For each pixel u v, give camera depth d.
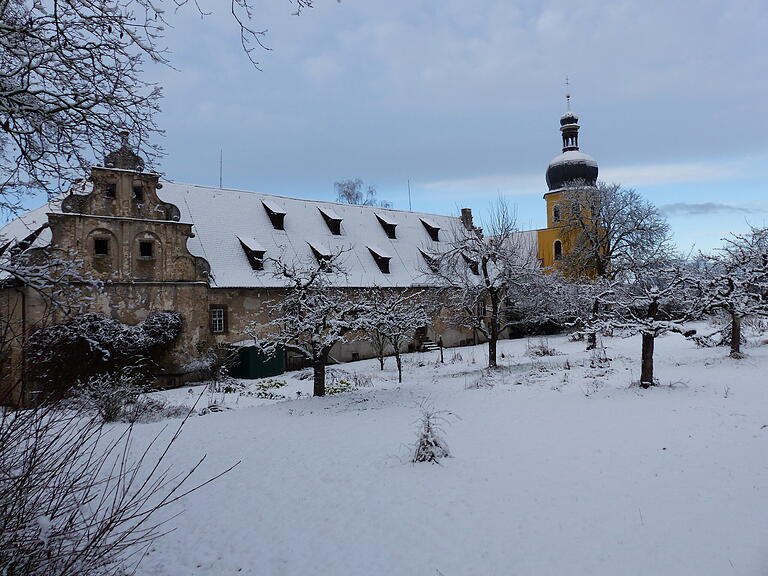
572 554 6.38
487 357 32.81
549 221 52.78
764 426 10.66
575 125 53.03
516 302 30.00
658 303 16.19
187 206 33.03
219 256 31.55
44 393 5.24
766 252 20.11
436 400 17.34
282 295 31.12
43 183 8.09
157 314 27.27
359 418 15.32
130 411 17.11
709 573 5.72
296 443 12.80
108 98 7.38
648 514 7.21
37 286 8.27
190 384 27.25
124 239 27.00
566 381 18.59
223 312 30.41
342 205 41.34
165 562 7.10
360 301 21.28
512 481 8.89
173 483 10.11
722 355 21.23
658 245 41.91
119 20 6.75
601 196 44.59
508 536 6.98
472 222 48.00
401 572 6.37
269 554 7.16
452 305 29.16
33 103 7.14
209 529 8.05
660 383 16.23
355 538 7.39
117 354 24.97
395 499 8.60
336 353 34.81
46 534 4.05
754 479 8.04
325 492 9.23
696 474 8.46
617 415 12.79
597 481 8.55
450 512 7.89
